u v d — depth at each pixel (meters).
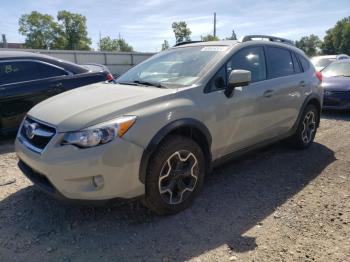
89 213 3.40
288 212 3.42
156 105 3.20
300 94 5.00
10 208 3.50
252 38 4.58
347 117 8.20
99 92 3.61
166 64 4.25
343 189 3.95
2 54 5.86
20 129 3.54
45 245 2.90
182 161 3.33
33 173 3.25
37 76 6.04
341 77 8.88
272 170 4.55
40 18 61.31
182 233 3.06
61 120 2.99
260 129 4.32
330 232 3.06
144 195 3.14
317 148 5.54
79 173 2.81
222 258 2.71
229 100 3.77
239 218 3.31
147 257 2.74
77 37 64.94
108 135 2.84
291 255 2.74
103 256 2.75
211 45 4.30
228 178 4.27
